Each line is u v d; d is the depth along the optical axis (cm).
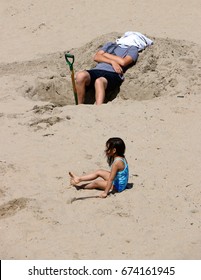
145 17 2139
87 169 906
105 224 762
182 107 1151
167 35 1958
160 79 1290
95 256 699
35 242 728
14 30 2117
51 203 808
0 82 1339
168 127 1063
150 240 728
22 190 845
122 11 2194
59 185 861
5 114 1133
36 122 1081
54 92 1331
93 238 734
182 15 2133
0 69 1483
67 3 2273
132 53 1321
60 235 741
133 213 784
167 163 928
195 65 1338
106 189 821
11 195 830
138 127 1063
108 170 901
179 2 2225
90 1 2275
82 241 729
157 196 825
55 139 1017
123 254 702
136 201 809
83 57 1441
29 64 1511
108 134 1034
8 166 914
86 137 1023
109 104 1182
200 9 2169
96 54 1342
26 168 911
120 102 1197
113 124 1077
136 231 746
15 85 1316
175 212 788
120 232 745
